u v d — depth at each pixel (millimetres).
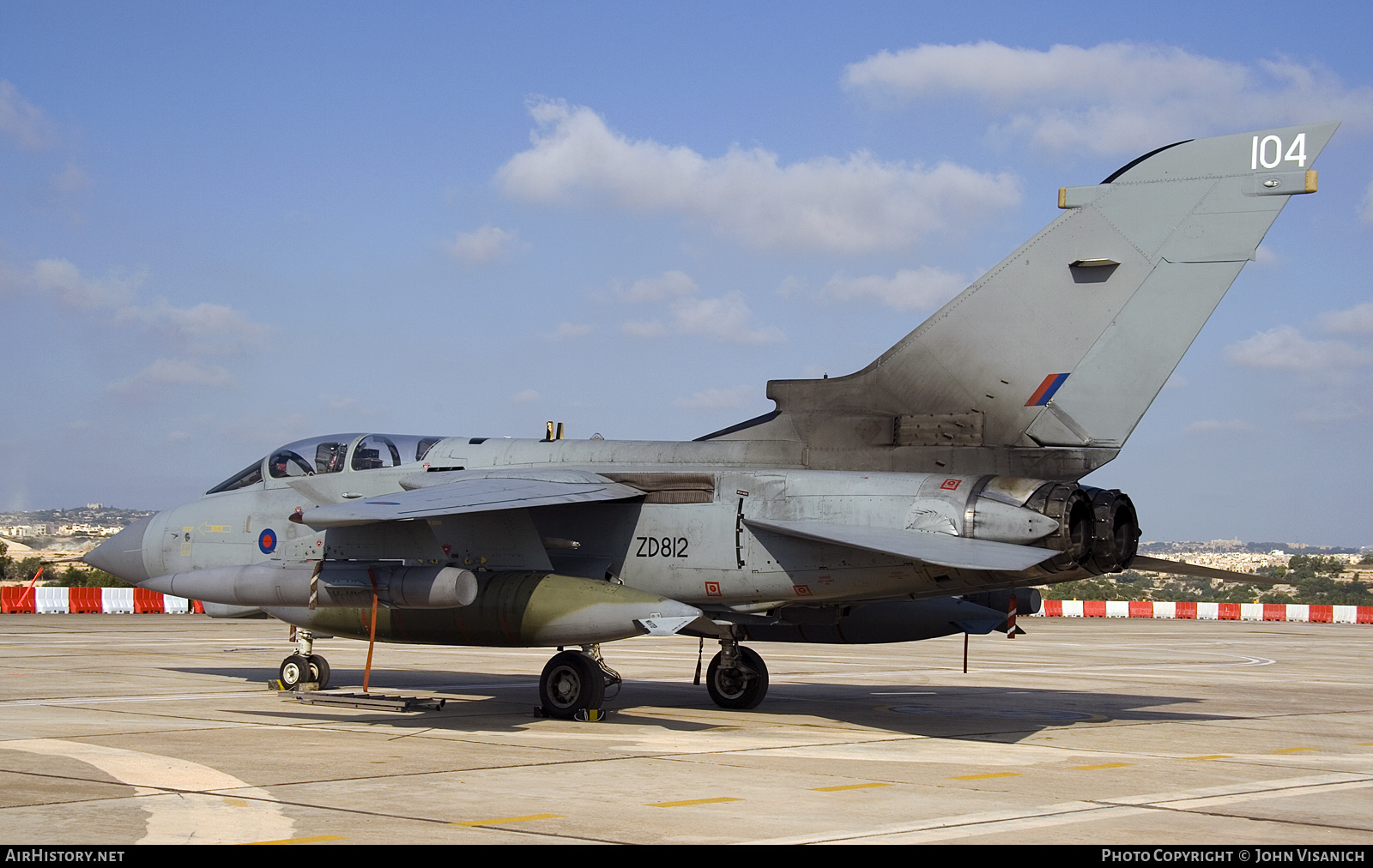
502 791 7770
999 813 7238
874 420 11734
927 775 8711
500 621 11523
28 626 29000
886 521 10797
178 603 35875
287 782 7984
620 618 11023
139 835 6316
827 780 8391
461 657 21312
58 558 66688
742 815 7074
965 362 11430
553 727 11266
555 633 11328
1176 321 10750
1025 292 11266
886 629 13820
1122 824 6965
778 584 11438
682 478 11930
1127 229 10969
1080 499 10438
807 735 10961
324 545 12812
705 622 12109
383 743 10008
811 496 11250
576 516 12391
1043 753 10039
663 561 11906
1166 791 8180
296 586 11789
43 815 6828
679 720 12086
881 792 7938
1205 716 13555
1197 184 10789
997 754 9938
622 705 13547
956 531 10438
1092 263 11016
